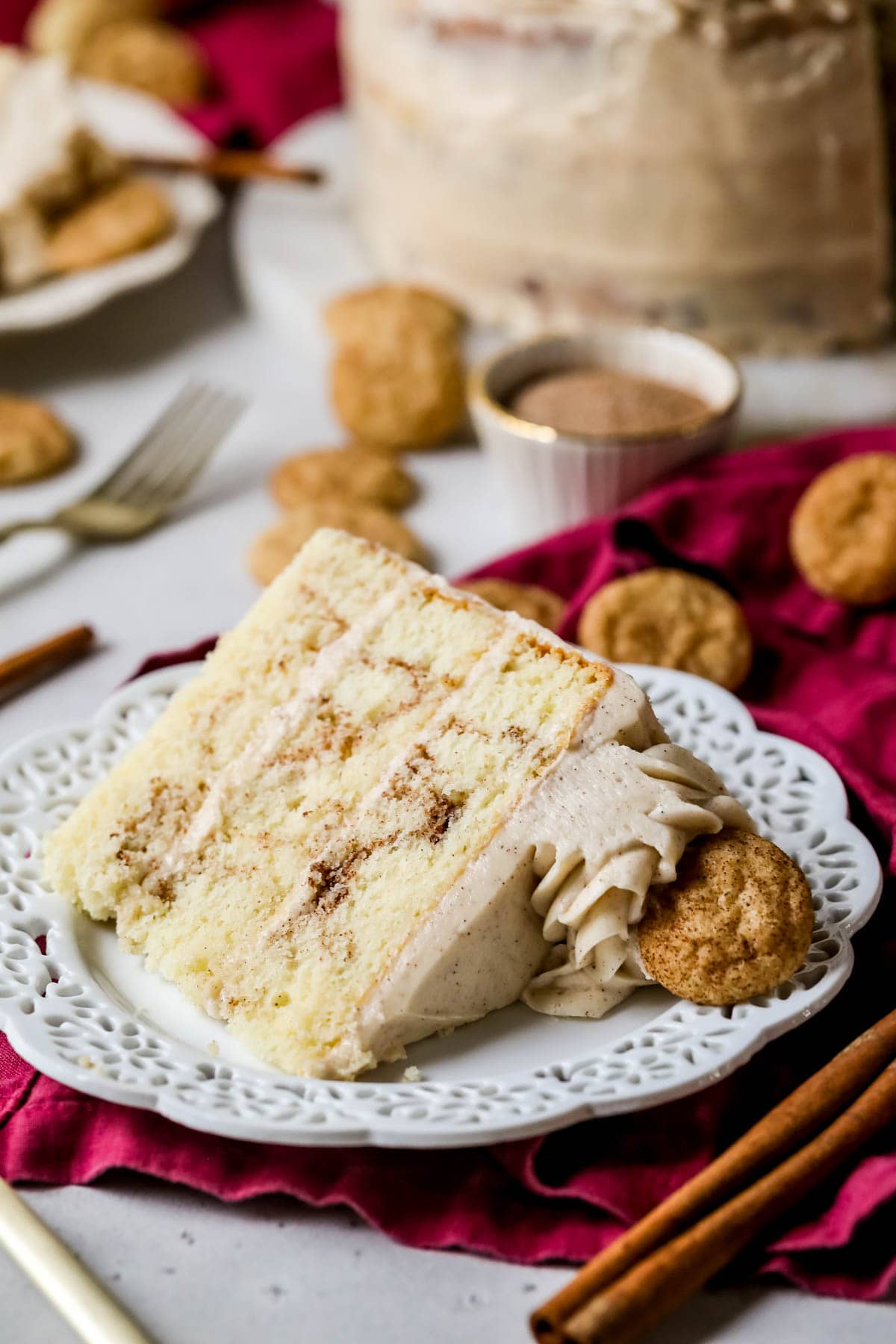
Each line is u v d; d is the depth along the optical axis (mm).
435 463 910
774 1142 625
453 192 925
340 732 696
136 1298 620
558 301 931
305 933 670
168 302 1021
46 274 941
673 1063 631
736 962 644
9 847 696
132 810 691
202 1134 643
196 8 1279
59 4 1228
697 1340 613
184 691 710
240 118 1112
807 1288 620
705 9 855
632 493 836
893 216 928
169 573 847
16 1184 641
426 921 651
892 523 791
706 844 661
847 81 874
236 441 922
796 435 894
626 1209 627
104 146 979
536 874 663
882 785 734
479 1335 614
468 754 684
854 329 936
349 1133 616
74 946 672
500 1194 637
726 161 884
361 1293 622
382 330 904
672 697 744
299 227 1038
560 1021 660
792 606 815
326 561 714
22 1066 660
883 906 697
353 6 955
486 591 791
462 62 896
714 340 929
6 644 810
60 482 891
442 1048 655
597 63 873
